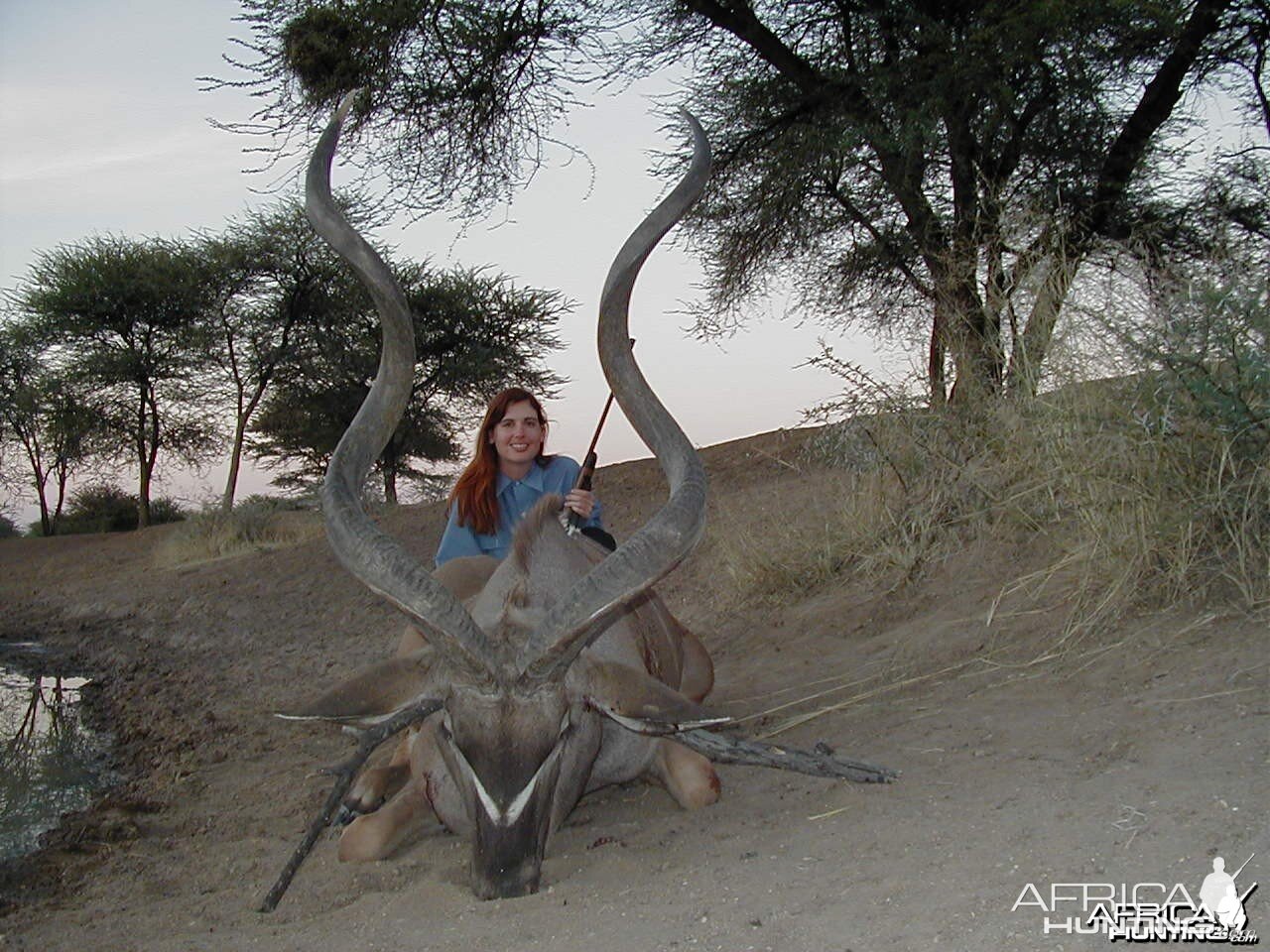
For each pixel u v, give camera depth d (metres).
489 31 11.02
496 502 5.85
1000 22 9.93
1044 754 4.50
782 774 5.09
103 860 5.34
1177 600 5.79
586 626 3.82
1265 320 5.98
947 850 3.69
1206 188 11.15
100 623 14.50
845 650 7.02
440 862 4.45
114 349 26.25
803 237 13.08
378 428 4.45
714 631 8.35
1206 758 4.08
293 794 6.27
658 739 4.91
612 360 4.69
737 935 3.26
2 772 7.32
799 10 11.68
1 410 27.25
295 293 25.64
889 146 10.41
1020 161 11.21
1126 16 9.88
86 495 30.61
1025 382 7.00
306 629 12.34
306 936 3.77
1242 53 11.21
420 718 4.02
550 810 4.07
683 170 12.72
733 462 14.08
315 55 10.71
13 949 4.11
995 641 6.20
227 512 19.70
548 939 3.43
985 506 7.51
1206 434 5.97
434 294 25.44
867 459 8.23
